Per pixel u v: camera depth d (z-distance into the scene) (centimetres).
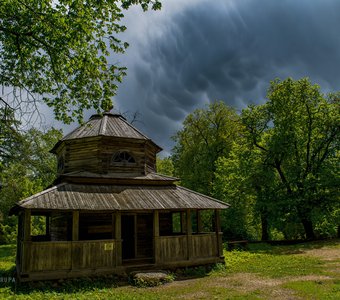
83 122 1299
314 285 1212
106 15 1148
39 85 1287
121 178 1728
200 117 4041
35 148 1656
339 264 1677
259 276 1456
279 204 2986
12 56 1240
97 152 1795
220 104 3981
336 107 3170
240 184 3325
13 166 1839
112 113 2109
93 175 1697
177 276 1518
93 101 1254
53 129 1540
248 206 3438
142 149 1925
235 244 2509
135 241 1853
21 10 1063
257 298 1065
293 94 3238
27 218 1327
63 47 1118
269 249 2511
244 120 3412
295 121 3161
